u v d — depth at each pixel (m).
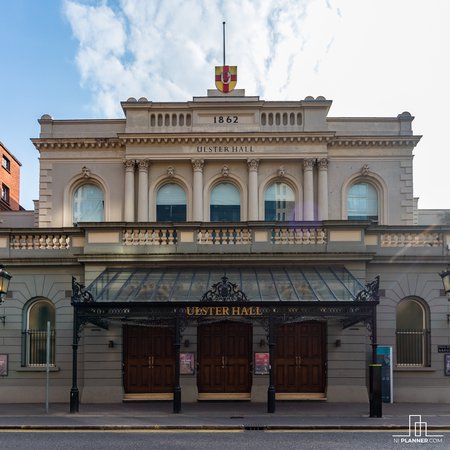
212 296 16.11
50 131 25.20
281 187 24.97
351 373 18.55
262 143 24.64
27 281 19.73
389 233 19.91
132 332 19.28
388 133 25.22
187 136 24.42
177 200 24.91
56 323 19.52
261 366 18.72
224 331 19.30
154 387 19.00
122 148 25.00
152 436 12.70
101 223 19.42
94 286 18.02
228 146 24.66
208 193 24.67
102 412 16.14
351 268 19.19
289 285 17.70
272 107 24.95
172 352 19.20
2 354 19.30
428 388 19.05
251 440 12.14
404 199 24.78
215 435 12.80
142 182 24.41
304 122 24.80
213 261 19.19
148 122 24.91
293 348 19.12
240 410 16.42
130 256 19.12
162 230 19.67
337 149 25.02
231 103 24.83
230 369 19.11
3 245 19.95
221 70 26.42
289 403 18.06
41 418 15.08
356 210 24.95
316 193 24.66
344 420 14.50
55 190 24.83
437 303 19.50
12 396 19.09
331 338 18.77
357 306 15.95
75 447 11.44
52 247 20.03
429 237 19.88
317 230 19.59
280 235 19.59
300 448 11.23
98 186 25.11
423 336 19.64
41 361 19.67
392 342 19.34
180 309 16.08
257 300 16.19
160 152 24.59
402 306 19.88
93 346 18.73
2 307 19.56
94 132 25.31
